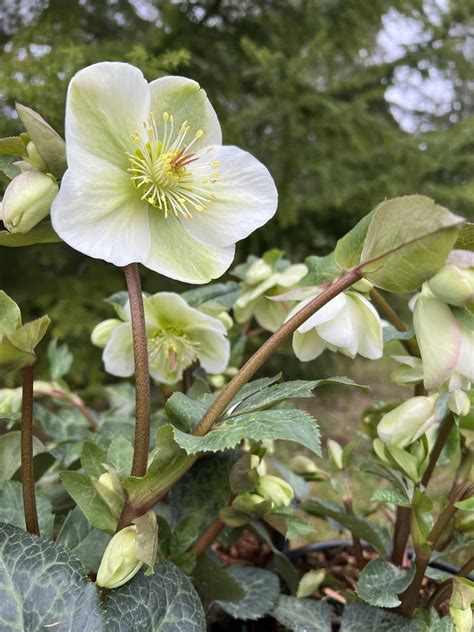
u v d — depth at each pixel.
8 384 0.62
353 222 0.76
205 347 0.25
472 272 0.15
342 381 0.16
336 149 0.75
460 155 0.75
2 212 0.15
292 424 0.14
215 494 0.25
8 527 0.16
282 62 0.68
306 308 0.16
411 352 0.23
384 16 0.75
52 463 0.27
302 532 0.20
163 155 0.17
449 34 0.78
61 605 0.15
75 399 0.31
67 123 0.15
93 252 0.16
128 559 0.16
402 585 0.20
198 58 0.69
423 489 0.21
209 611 0.25
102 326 0.28
